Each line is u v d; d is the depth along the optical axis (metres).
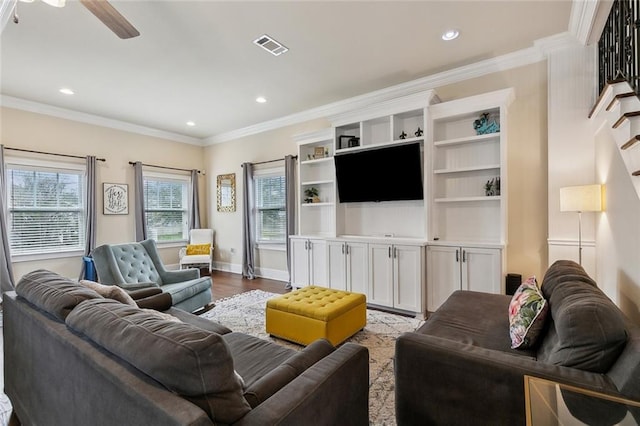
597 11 2.54
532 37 3.08
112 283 3.30
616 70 2.36
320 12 2.64
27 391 1.60
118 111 5.09
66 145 4.99
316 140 4.91
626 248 2.08
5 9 2.53
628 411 1.06
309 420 1.05
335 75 3.86
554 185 3.15
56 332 1.28
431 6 2.59
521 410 1.28
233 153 6.46
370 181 4.25
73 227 5.11
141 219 5.76
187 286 3.53
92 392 1.05
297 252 4.95
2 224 4.29
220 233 6.73
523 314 1.80
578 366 1.26
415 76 3.93
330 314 2.62
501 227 3.37
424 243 3.62
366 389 1.42
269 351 1.80
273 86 4.18
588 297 1.44
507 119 3.49
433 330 2.01
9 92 4.27
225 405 0.91
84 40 3.01
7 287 4.30
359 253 4.11
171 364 0.87
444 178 3.91
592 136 2.98
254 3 2.51
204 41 3.07
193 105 4.85
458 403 1.42
